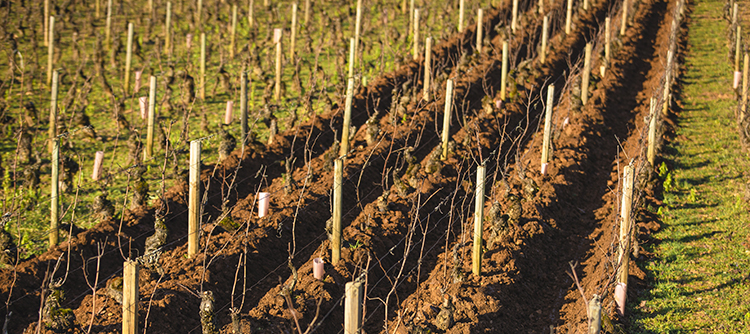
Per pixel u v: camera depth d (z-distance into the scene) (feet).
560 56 82.84
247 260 37.32
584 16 102.58
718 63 81.51
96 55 73.46
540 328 33.53
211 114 63.98
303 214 43.09
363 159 50.70
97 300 33.55
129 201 46.24
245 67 67.62
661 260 38.86
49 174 50.44
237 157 50.49
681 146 57.26
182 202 44.75
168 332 31.09
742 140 55.93
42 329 30.63
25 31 89.76
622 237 33.32
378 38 86.43
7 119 58.34
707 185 49.70
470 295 33.91
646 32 96.99
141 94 70.03
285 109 62.39
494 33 96.17
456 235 42.42
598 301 25.54
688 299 34.91
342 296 34.83
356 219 43.24
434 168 48.91
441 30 93.04
